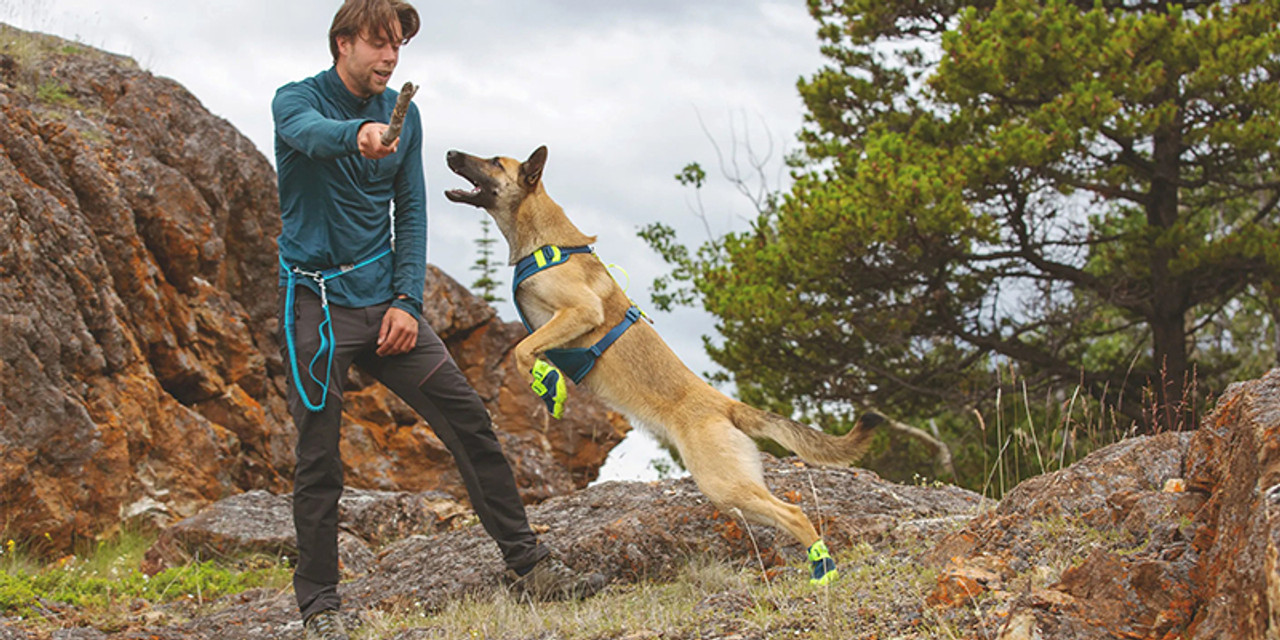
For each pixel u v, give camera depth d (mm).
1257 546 2396
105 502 7781
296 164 4312
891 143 13414
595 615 4098
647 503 5824
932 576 3715
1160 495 3533
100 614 4957
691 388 4887
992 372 15258
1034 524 3826
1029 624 2889
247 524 6973
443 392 4566
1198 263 12852
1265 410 2852
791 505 4477
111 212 8672
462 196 5418
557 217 5359
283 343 4375
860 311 14453
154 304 8914
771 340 14836
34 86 9484
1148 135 13258
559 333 4930
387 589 5273
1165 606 2898
